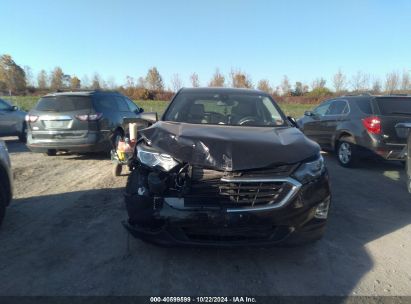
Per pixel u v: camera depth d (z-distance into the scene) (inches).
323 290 128.9
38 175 290.5
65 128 340.2
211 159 135.6
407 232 183.3
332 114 367.9
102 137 348.2
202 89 223.8
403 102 315.3
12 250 154.8
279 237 137.8
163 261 146.6
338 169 331.3
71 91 366.6
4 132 478.6
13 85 2578.7
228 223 132.4
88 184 261.7
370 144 307.9
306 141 157.8
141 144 155.6
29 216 195.0
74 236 169.3
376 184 276.2
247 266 144.6
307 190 138.9
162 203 135.6
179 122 185.3
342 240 171.9
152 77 2170.3
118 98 397.4
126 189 145.4
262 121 194.5
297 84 2142.0
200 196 134.3
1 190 176.6
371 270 143.9
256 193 134.4
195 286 129.4
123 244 161.2
